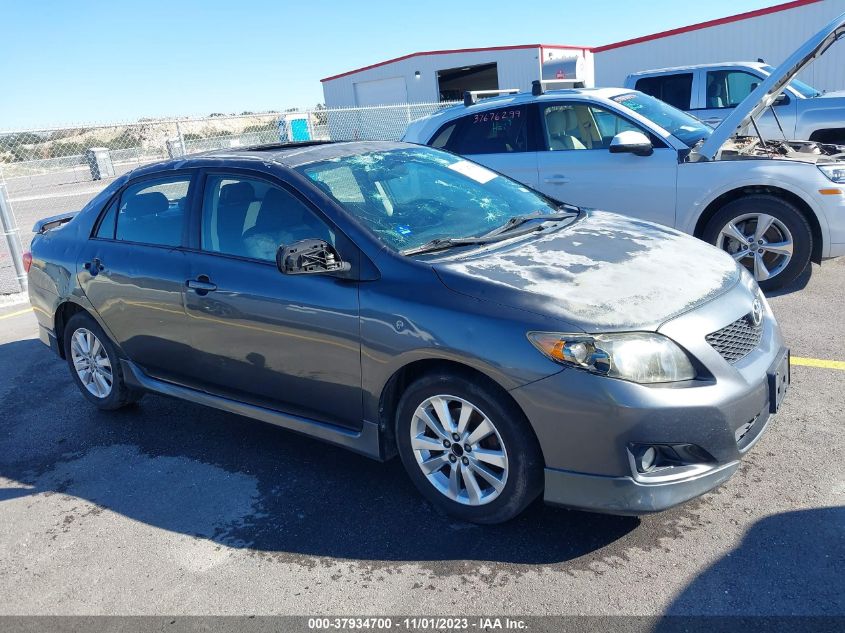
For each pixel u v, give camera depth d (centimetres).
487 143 716
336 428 351
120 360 452
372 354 319
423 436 322
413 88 2919
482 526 317
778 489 323
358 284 325
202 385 409
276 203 366
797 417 389
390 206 367
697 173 609
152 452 423
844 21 549
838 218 572
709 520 306
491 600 270
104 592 297
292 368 353
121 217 444
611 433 269
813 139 1022
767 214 591
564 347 272
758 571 271
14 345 662
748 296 321
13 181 1984
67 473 408
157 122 1031
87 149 1802
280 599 282
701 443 274
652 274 312
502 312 287
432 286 307
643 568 279
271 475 382
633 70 1997
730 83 1096
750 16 1791
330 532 324
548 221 391
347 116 2092
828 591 257
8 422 487
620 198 646
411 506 339
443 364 307
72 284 459
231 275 370
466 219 379
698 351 279
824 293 603
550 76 2694
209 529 337
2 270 1093
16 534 350
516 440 288
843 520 297
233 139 1410
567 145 675
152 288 406
